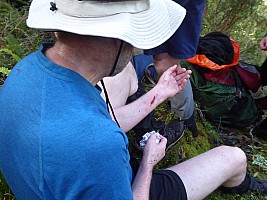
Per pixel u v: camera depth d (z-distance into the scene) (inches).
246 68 136.9
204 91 129.1
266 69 132.3
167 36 47.2
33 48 121.3
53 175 43.4
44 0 49.7
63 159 42.5
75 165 42.5
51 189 44.4
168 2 50.6
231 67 132.8
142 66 110.3
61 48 45.8
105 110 48.9
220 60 128.5
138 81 99.7
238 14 193.3
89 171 42.9
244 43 196.7
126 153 46.6
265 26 198.4
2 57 108.5
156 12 46.5
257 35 195.3
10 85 48.8
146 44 44.9
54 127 43.0
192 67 128.7
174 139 100.9
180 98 106.0
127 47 46.8
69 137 42.6
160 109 113.4
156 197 73.4
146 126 90.6
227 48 131.2
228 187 98.0
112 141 43.9
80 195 44.2
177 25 49.2
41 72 46.3
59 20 44.1
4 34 123.1
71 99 44.3
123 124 78.5
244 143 134.2
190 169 80.3
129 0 43.9
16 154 46.6
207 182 79.4
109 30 41.8
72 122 43.1
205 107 133.3
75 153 42.4
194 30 98.5
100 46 44.9
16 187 50.4
